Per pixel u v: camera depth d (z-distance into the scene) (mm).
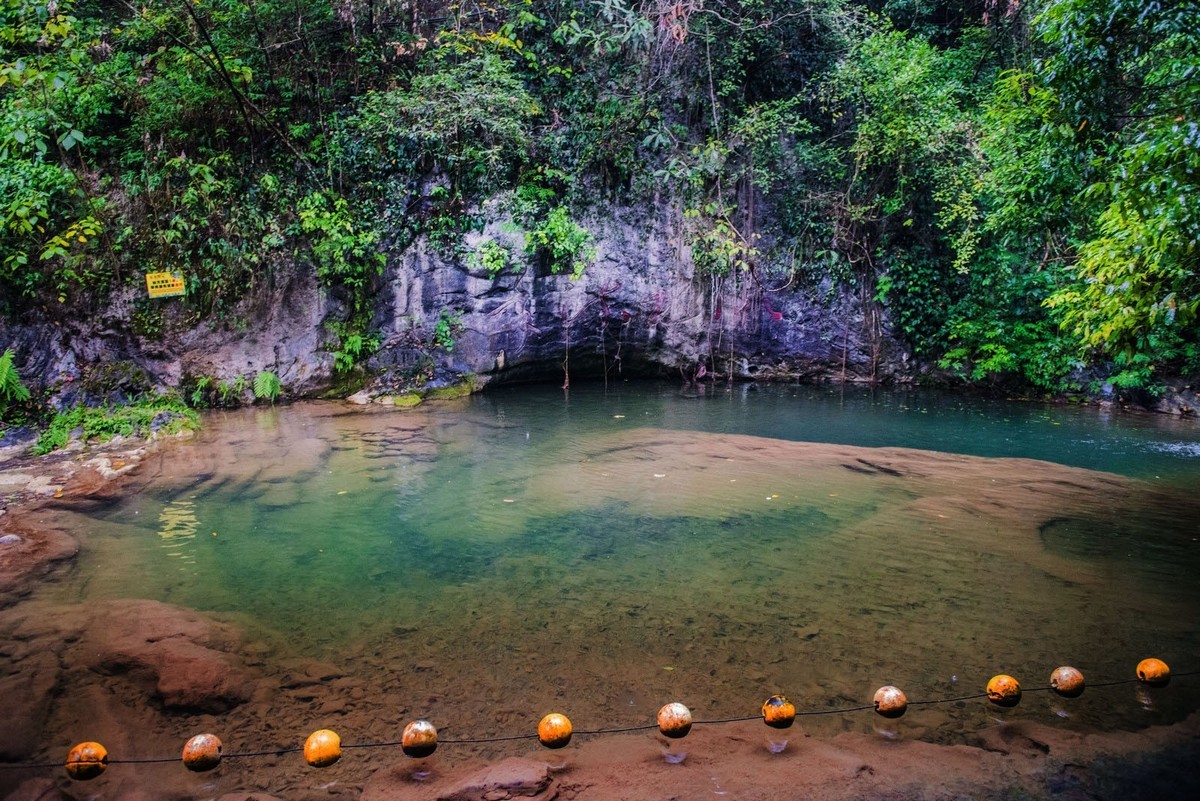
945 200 11328
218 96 9242
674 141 11516
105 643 3311
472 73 10422
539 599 3955
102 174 9016
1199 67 4781
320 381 10039
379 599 3947
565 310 11438
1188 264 4465
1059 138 5449
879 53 11438
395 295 10438
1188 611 3807
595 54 11156
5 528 4938
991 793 2285
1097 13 4855
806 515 5473
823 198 12391
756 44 11945
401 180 10312
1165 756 2494
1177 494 6133
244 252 9430
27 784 2361
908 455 7441
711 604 3887
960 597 3984
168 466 6629
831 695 2965
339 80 10367
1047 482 6445
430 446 7598
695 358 12586
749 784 2324
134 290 8898
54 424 7602
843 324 12797
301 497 5820
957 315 12336
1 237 8078
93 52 9289
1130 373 10672
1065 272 10930
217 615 3709
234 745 2605
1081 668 3199
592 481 6383
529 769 2369
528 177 11055
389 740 2645
